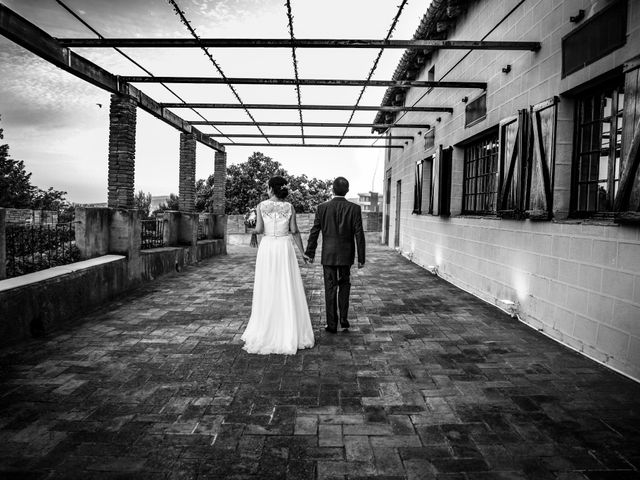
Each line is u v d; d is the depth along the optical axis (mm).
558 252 4160
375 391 2973
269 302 3834
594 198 4004
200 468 2039
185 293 6441
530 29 4777
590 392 2941
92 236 5969
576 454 2176
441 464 2086
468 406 2736
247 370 3357
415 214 10469
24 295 4016
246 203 25969
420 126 9148
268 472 2010
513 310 5031
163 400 2799
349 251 4398
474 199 7102
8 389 2943
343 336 4316
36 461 2080
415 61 9953
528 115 4742
